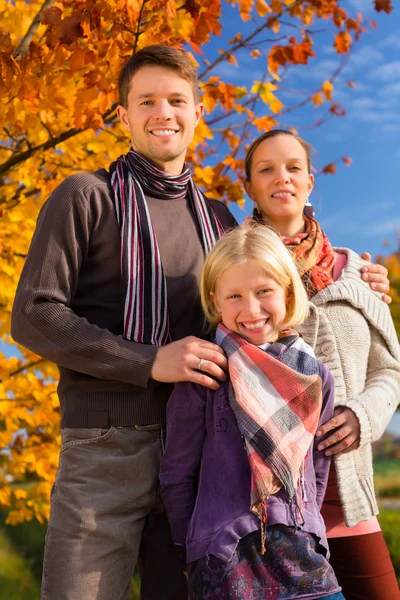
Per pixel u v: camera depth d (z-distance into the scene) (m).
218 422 1.92
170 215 2.31
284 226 2.55
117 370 2.00
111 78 3.12
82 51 2.99
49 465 4.18
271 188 2.52
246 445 1.85
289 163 2.52
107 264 2.17
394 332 2.48
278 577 1.78
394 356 2.46
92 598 2.00
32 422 4.01
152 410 2.10
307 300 2.17
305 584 1.77
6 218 3.83
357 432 2.17
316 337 2.32
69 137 3.62
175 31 3.62
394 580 2.36
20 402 4.12
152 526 2.20
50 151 3.91
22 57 3.05
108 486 2.06
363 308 2.40
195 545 1.80
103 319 2.16
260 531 1.79
